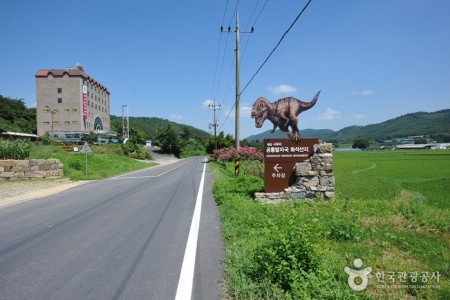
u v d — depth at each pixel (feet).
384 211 27.40
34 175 68.28
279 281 12.97
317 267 13.88
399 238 19.08
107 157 135.85
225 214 27.32
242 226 22.29
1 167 64.49
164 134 276.41
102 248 19.69
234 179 51.21
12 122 294.87
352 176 76.23
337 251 17.56
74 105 273.54
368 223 23.56
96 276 15.42
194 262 17.03
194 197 39.86
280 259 13.52
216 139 193.36
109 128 367.04
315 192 33.68
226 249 18.63
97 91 320.50
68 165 85.30
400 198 42.29
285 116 35.19
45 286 14.40
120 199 39.11
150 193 44.11
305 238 14.46
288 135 35.09
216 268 16.19
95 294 13.58
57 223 26.73
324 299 11.69
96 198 40.37
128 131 321.73
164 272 15.78
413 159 167.53
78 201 38.32
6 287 14.37
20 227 25.66
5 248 20.10
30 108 362.94
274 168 34.68
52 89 273.13
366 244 18.89
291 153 34.78
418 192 49.65
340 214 25.20
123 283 14.60
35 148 100.78
